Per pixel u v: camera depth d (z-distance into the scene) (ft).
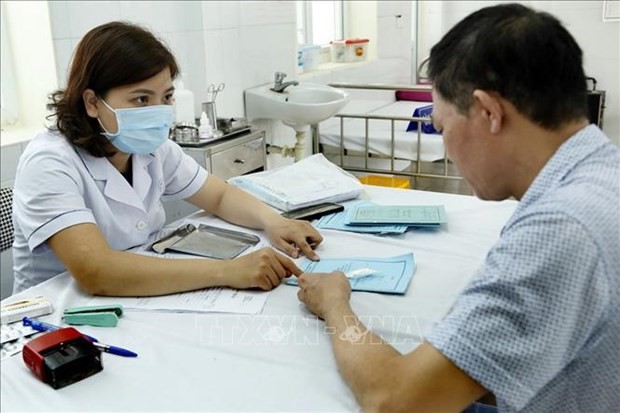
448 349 2.34
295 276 3.93
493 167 2.55
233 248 4.50
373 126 11.46
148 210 4.82
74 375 2.89
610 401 2.36
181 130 8.05
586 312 2.22
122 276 3.73
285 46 10.87
